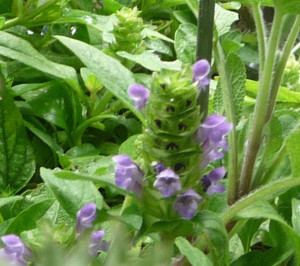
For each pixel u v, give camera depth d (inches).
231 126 10.8
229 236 12.9
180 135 10.5
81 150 17.4
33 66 16.6
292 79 20.5
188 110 10.4
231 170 13.1
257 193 11.9
